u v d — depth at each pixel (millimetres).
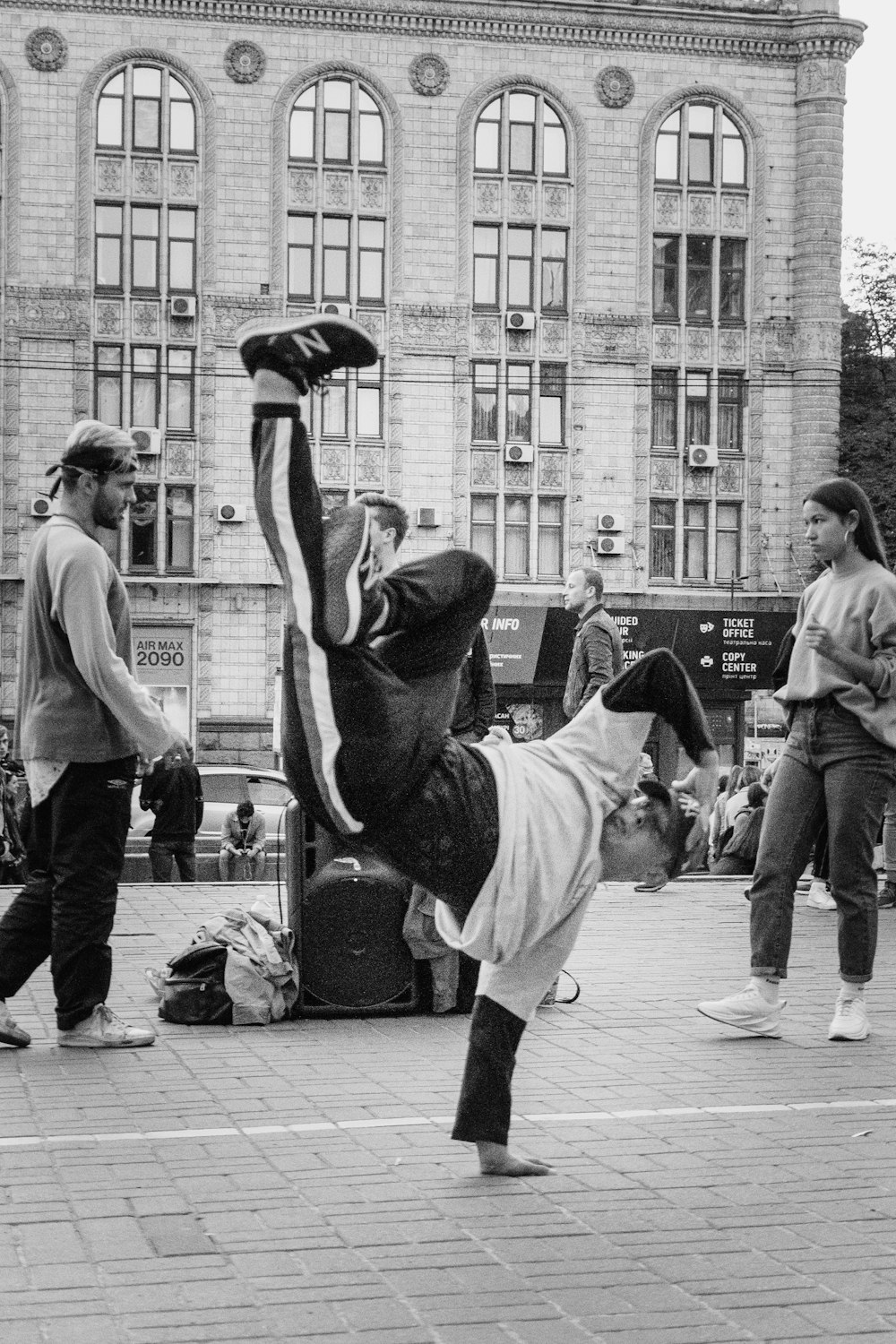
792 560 45656
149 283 43375
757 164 45719
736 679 44812
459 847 4906
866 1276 4426
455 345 44125
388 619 4637
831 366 45656
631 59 45094
